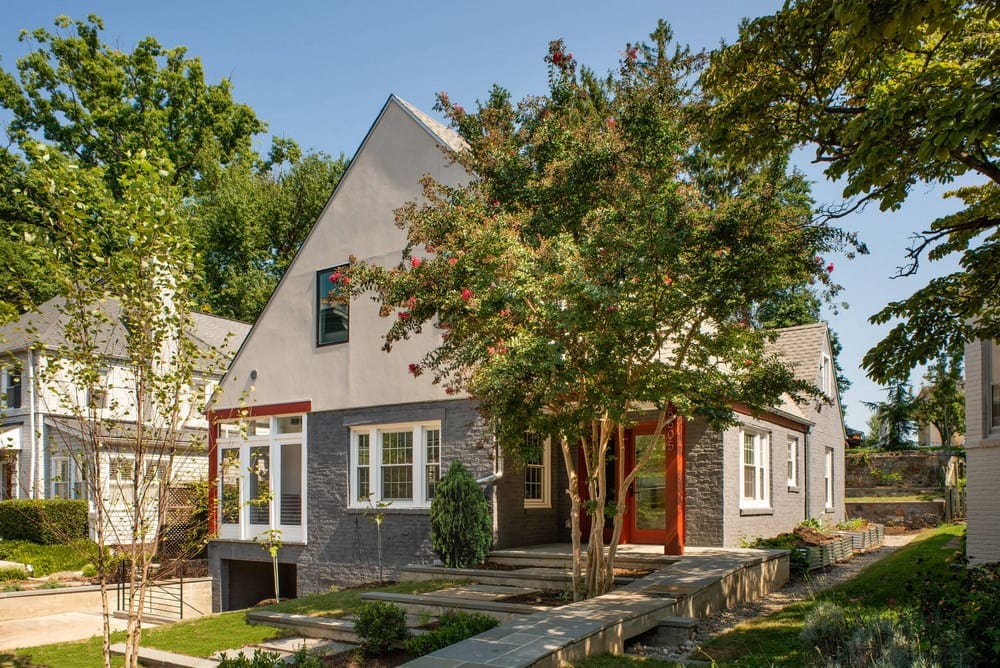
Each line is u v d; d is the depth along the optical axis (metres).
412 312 10.81
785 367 11.16
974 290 9.18
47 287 9.13
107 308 17.89
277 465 18.20
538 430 10.24
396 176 16.59
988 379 12.73
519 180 11.04
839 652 7.04
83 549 9.53
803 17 7.92
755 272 9.49
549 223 10.48
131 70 39.16
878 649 6.82
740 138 9.28
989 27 8.39
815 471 21.78
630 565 12.89
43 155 8.48
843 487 25.52
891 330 9.48
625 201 9.77
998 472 12.32
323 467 17.22
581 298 8.93
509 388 9.36
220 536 18.81
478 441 14.04
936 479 29.77
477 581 12.95
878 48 7.68
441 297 10.52
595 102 11.70
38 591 16.86
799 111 8.90
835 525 20.94
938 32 8.38
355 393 16.83
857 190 7.98
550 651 7.46
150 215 8.34
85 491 22.97
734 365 10.82
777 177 9.62
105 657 8.60
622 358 9.59
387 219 16.66
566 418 9.93
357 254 17.14
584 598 10.66
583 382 9.72
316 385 17.56
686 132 10.20
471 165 11.67
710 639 9.31
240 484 18.58
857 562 16.53
